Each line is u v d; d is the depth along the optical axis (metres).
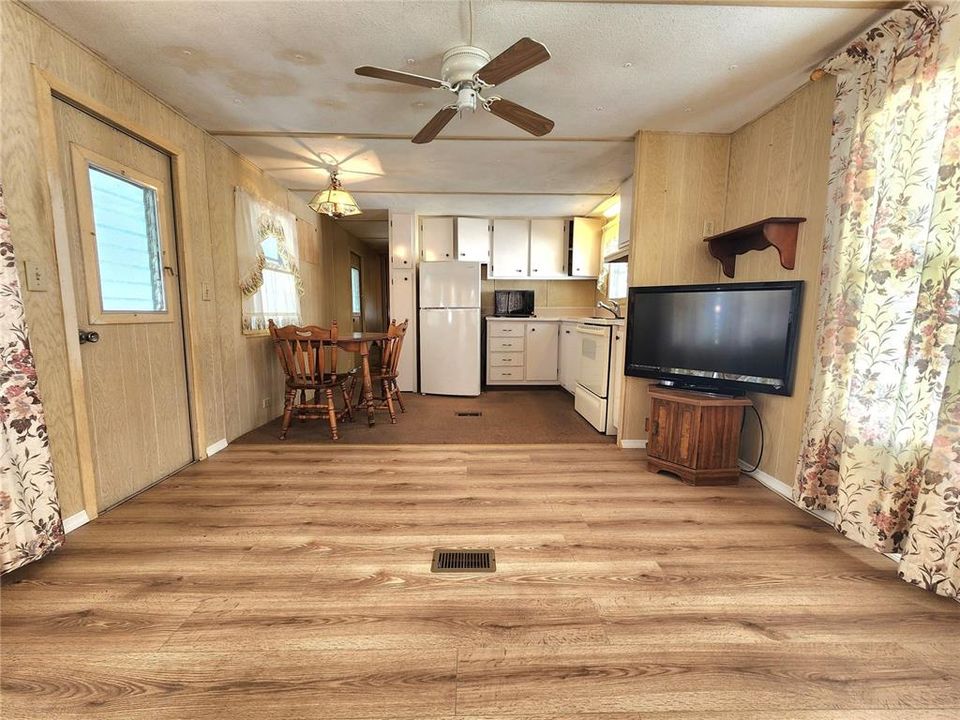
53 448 1.73
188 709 1.01
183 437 2.59
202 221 2.70
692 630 1.28
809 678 1.12
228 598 1.40
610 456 2.83
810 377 2.07
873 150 1.70
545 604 1.39
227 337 3.01
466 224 5.16
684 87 2.18
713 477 2.36
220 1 1.55
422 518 1.96
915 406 1.52
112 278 2.04
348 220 5.49
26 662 1.14
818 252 2.05
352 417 3.76
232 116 2.52
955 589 1.36
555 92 2.24
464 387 4.89
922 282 1.47
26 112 1.60
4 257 1.41
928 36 1.48
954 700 1.06
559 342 5.29
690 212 2.82
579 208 4.78
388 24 1.69
